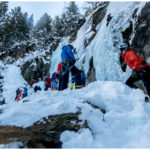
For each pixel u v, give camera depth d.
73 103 2.05
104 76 5.53
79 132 1.54
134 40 4.29
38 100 2.11
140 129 1.64
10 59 19.73
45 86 7.16
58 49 15.42
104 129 1.62
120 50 2.72
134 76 2.47
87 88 2.94
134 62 2.51
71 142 1.41
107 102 2.13
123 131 1.61
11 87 13.07
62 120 1.67
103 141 1.45
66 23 22.86
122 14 6.18
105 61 5.62
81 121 1.68
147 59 3.54
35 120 1.65
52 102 2.09
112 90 2.47
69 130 1.54
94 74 6.78
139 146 1.38
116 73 4.86
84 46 10.55
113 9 8.15
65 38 19.78
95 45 7.32
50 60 15.27
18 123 1.58
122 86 2.64
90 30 11.04
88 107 2.00
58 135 1.47
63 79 3.65
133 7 5.69
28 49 19.88
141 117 1.83
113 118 1.80
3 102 10.94
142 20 4.21
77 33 15.28
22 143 1.28
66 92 2.68
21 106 1.89
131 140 1.48
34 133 1.45
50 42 20.06
